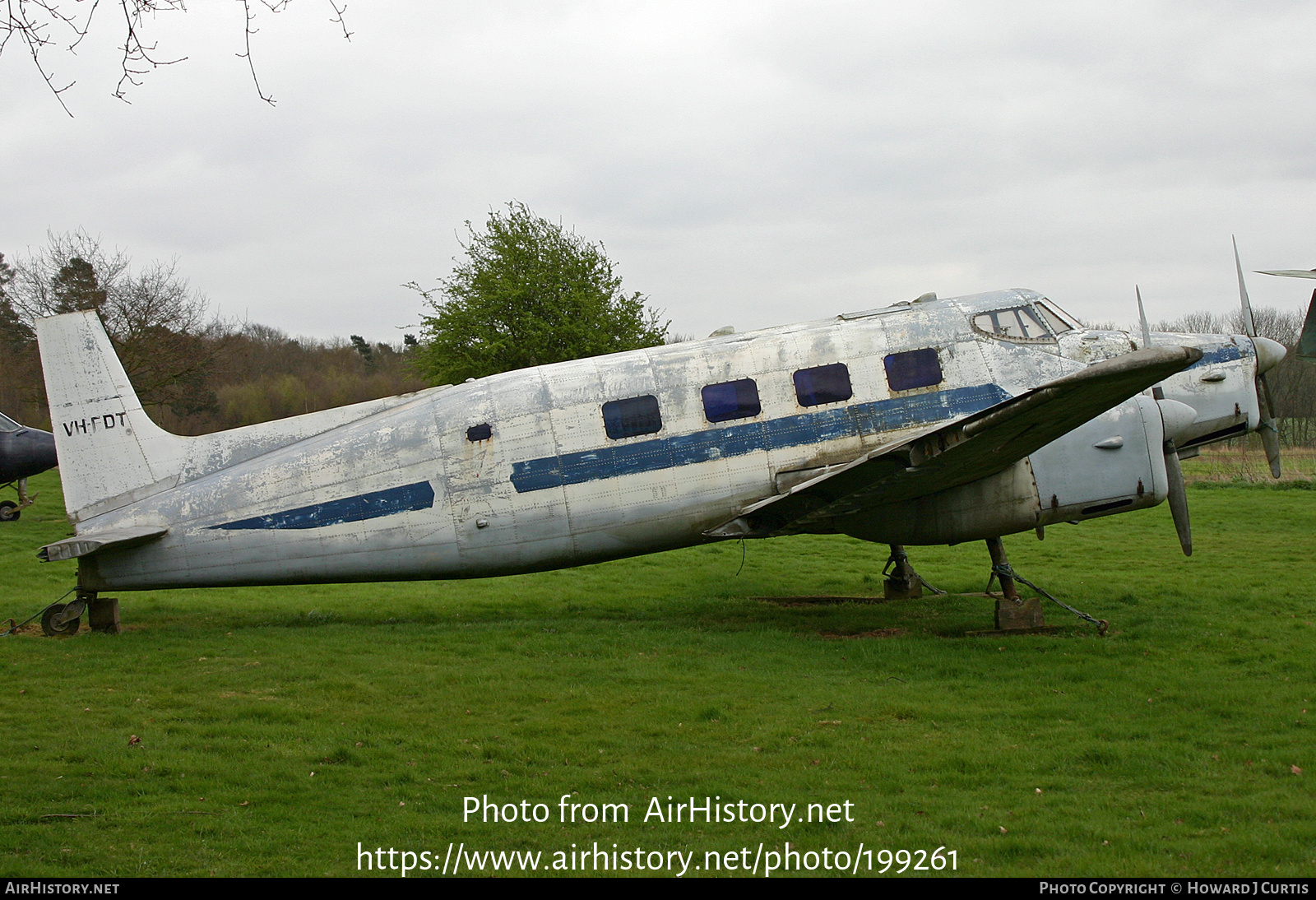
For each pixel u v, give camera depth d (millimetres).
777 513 11859
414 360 30203
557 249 28250
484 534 11938
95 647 11094
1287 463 33500
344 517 11898
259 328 82375
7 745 7477
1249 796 6254
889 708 8484
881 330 12266
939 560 19219
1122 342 12391
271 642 11430
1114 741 7461
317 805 6383
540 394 12070
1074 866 5312
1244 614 12484
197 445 12336
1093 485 11492
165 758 7211
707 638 11695
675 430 11953
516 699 8938
